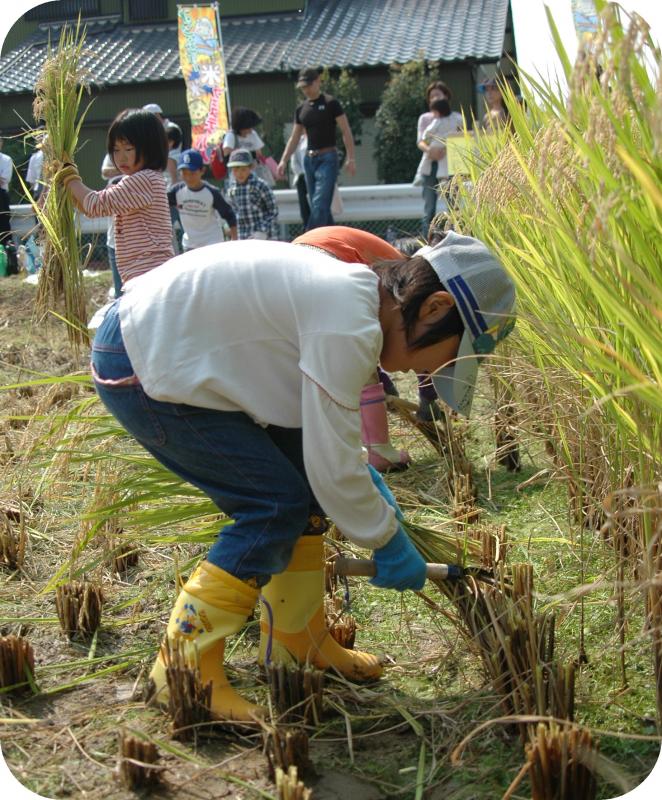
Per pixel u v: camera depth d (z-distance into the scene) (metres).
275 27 18.92
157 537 3.10
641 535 2.42
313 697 2.53
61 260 5.59
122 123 5.25
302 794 2.06
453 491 4.04
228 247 2.54
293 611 2.75
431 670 2.82
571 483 3.45
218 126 11.48
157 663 2.62
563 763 2.08
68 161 5.47
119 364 2.49
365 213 13.02
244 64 17.20
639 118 2.00
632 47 1.69
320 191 9.95
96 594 3.05
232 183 9.55
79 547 3.16
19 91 14.66
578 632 2.92
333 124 9.92
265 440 2.49
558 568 3.31
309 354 2.32
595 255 2.07
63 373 6.36
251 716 2.47
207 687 2.47
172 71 16.41
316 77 9.78
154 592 3.36
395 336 2.46
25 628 3.10
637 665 2.72
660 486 2.02
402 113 15.79
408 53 16.75
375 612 3.21
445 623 3.09
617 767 2.28
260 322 2.39
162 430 2.47
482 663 2.72
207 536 3.10
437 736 2.49
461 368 2.46
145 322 2.44
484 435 4.86
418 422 4.41
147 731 2.50
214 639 2.51
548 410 3.33
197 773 2.27
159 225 5.39
